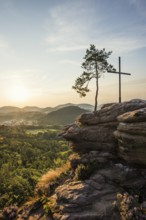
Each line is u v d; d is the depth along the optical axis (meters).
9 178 77.69
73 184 16.53
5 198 44.22
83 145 20.83
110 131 18.78
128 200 11.92
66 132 22.08
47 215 14.57
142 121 14.72
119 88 24.81
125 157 16.53
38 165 103.31
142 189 14.54
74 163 19.69
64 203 14.72
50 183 19.00
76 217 13.12
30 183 72.75
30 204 17.00
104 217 12.75
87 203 14.10
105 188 15.35
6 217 16.92
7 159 116.50
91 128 20.05
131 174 15.59
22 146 144.25
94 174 17.19
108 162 18.08
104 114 19.48
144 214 10.91
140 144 14.78
